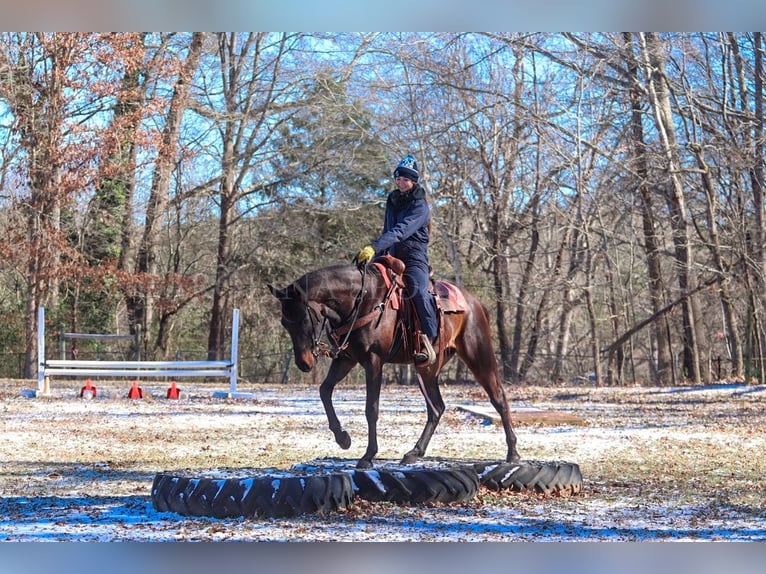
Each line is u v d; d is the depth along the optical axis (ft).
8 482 34.37
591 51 106.73
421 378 31.96
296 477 27.27
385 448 45.16
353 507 28.09
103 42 111.04
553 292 136.05
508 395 90.58
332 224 144.15
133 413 65.51
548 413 61.57
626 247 142.82
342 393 94.17
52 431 52.70
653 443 47.88
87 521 26.53
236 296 147.43
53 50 108.58
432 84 113.91
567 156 118.01
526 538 24.73
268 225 141.59
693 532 25.79
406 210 30.48
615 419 62.90
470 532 25.36
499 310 131.54
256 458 41.47
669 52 107.24
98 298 136.15
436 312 30.71
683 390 92.84
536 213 132.67
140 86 124.06
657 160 108.78
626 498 31.42
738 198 107.24
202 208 148.77
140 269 138.62
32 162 111.04
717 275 112.37
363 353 29.07
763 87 107.34
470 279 136.77
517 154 125.08
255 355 146.41
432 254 142.10
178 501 27.50
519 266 144.56
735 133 104.06
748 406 74.95
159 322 149.38
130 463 39.75
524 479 31.58
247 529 25.30
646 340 161.79
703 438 50.49
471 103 118.32
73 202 114.73
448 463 31.78
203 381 138.21
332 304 28.27
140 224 147.23
